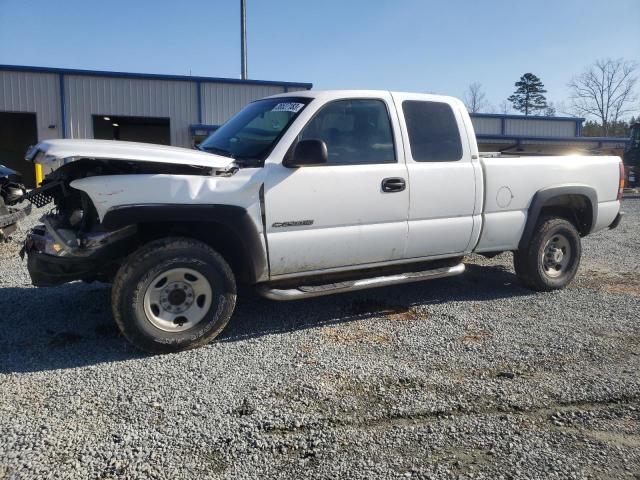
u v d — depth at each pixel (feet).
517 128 114.52
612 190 22.04
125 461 9.75
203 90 84.58
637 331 16.79
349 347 15.15
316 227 15.94
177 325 14.66
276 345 15.21
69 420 11.07
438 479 9.46
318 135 16.15
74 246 14.39
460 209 18.34
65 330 16.20
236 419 11.21
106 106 81.41
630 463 10.04
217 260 14.82
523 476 9.59
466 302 19.53
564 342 15.75
